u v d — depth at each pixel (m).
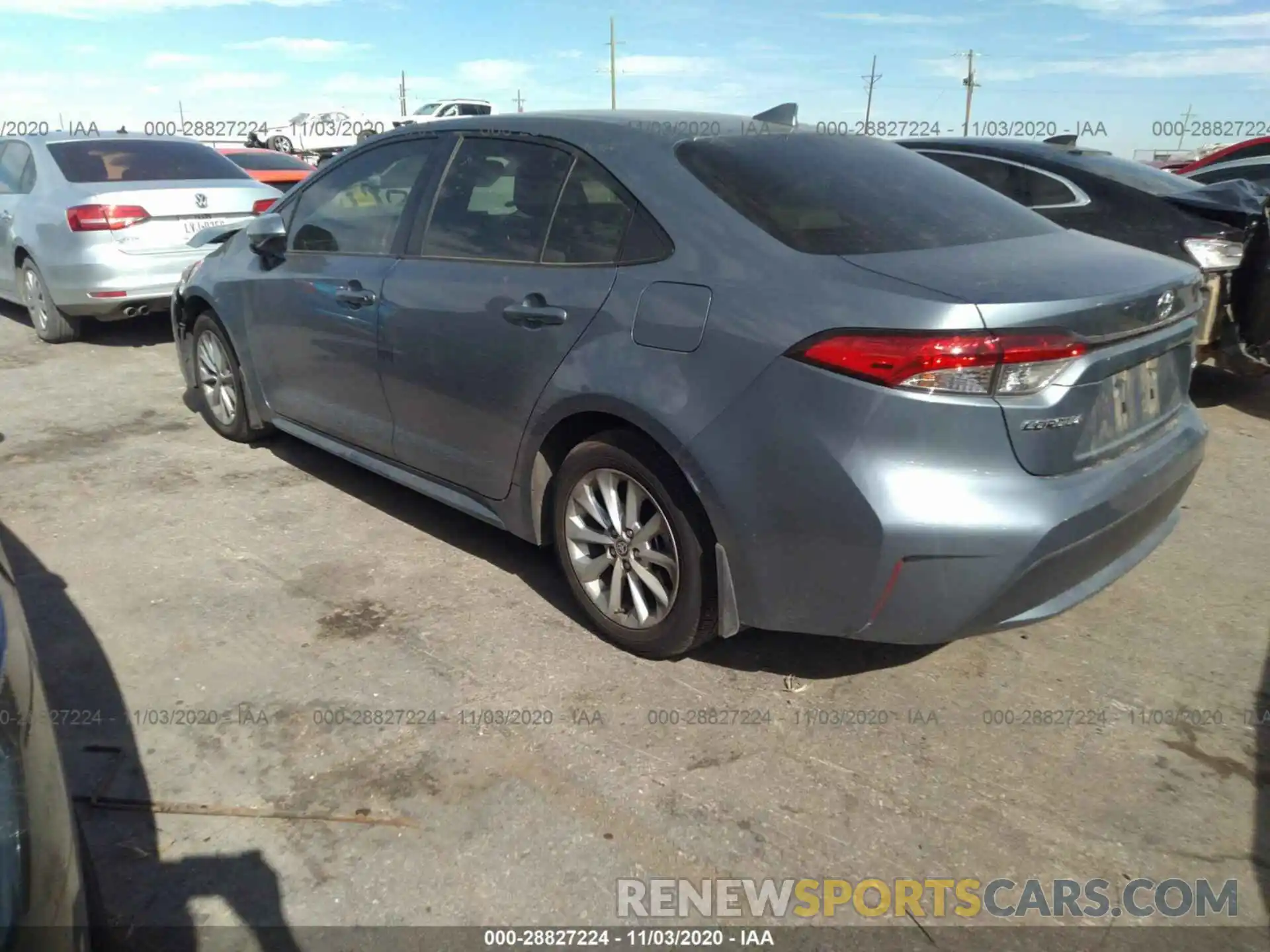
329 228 4.32
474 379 3.50
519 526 3.56
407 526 4.31
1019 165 6.44
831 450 2.59
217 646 3.33
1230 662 3.31
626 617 3.26
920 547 2.54
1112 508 2.70
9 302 9.63
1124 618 3.61
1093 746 2.86
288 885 2.33
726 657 3.31
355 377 4.10
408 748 2.81
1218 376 6.95
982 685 3.17
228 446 5.31
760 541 2.78
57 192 7.25
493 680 3.15
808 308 2.64
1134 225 5.87
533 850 2.44
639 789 2.66
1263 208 5.52
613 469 3.15
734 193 3.02
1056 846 2.48
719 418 2.78
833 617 2.75
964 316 2.46
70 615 3.52
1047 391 2.55
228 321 4.88
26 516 4.37
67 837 1.64
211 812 2.55
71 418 5.80
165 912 2.24
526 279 3.34
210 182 7.52
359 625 3.48
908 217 3.08
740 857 2.43
